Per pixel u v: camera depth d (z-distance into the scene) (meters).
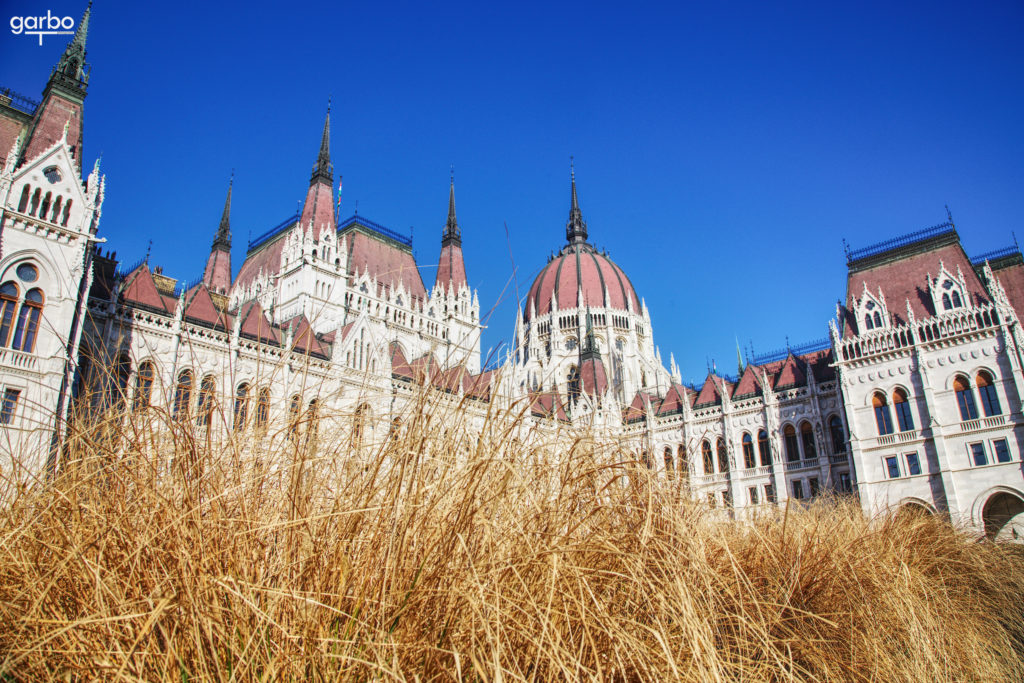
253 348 31.48
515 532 5.81
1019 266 63.75
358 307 76.62
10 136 43.12
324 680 4.28
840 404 63.09
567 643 5.52
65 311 36.56
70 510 5.67
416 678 4.33
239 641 4.61
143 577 4.98
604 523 6.76
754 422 70.50
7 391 32.81
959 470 54.16
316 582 5.00
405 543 5.25
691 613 5.43
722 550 9.38
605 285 125.00
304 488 5.86
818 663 8.41
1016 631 14.75
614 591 6.34
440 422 6.45
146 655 4.38
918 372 57.94
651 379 114.31
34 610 4.59
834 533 13.27
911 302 61.06
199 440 6.12
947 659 10.49
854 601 11.07
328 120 85.50
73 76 45.72
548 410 7.92
